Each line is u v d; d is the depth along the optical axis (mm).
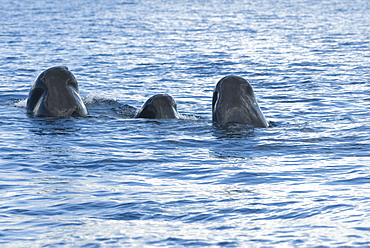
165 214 21156
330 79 62438
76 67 72125
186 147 32938
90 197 23281
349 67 71938
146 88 57156
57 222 20344
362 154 30969
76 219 20672
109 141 34281
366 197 22781
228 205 22125
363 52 88500
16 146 32719
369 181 25391
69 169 28109
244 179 26172
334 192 23672
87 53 86938
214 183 25531
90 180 26062
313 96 51906
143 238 18625
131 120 40469
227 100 39719
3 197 23344
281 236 18625
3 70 67812
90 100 48281
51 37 109500
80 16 167125
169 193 23875
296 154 31188
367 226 19391
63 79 43094
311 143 33781
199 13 186625
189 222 20266
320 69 70500
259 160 29891
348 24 143500
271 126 39219
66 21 149125
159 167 28531
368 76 64250
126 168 28344
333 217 20422
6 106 45375
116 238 18656
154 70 70188
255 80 63000
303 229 19250
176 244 18078
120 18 162750
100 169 28141
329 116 43062
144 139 34844
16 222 20359
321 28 133000
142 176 26859
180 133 36438
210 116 43375
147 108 41812
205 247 17828
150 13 184750
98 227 19766
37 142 33812
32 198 23172
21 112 42844
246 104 39625
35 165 28781
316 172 27281
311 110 45688
